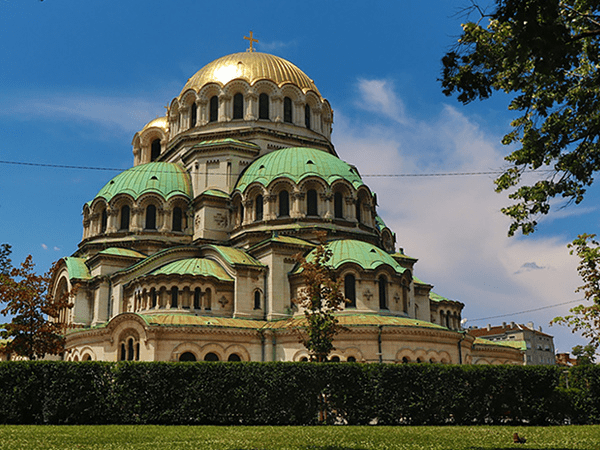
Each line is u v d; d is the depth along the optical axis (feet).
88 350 210.79
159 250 249.75
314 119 290.97
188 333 189.16
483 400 143.13
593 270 168.96
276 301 212.43
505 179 100.63
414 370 140.67
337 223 234.58
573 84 88.63
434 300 278.05
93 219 263.29
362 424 137.18
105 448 84.53
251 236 232.73
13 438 96.02
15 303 181.98
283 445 90.22
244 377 136.77
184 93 288.71
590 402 150.82
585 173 90.33
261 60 289.94
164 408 133.69
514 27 65.46
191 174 269.85
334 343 187.93
